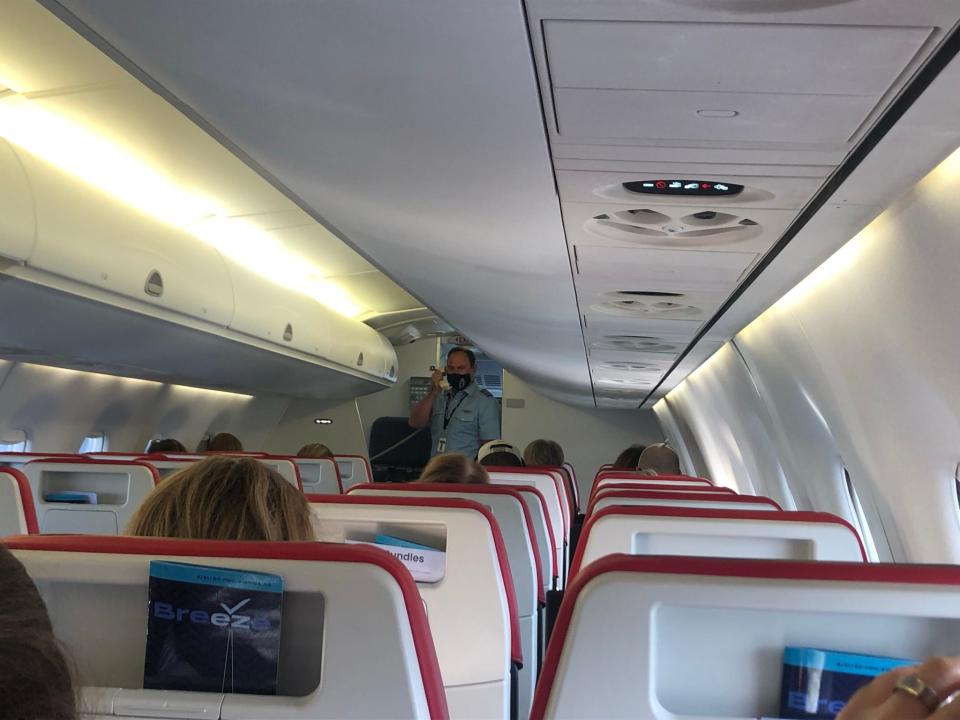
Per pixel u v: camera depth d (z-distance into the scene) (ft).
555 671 4.27
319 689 4.33
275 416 51.24
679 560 4.19
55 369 30.27
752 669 4.32
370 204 13.57
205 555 4.41
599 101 8.26
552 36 7.00
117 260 21.01
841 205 10.80
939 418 13.17
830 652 4.13
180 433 41.91
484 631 9.27
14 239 17.33
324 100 9.25
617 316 21.08
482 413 31.30
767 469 29.19
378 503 9.39
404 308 44.73
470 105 8.77
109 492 16.21
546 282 17.57
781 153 9.24
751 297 17.22
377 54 7.85
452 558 9.25
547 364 34.68
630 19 6.59
